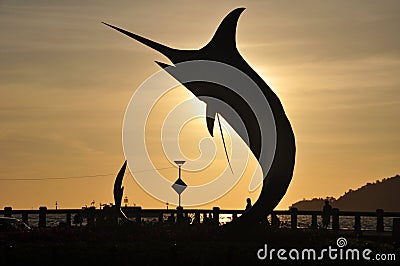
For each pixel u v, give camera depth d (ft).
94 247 79.51
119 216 106.52
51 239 87.86
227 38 90.02
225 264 76.18
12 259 76.02
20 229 102.01
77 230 92.53
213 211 128.26
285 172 89.04
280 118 89.04
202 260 75.97
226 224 89.45
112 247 76.28
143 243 83.25
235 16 89.66
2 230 110.11
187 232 89.86
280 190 88.99
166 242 84.43
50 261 75.82
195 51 90.84
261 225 91.30
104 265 75.72
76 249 78.38
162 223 99.86
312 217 125.90
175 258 75.46
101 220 103.86
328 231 95.66
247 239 87.51
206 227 91.76
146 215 128.98
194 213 128.57
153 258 76.13
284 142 89.04
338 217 122.42
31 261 75.92
